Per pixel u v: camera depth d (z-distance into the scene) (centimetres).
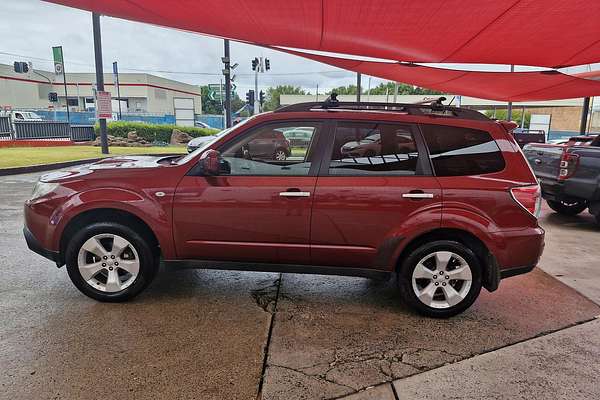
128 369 273
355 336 326
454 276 357
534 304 393
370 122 360
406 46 605
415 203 346
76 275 367
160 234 360
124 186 359
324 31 561
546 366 289
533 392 260
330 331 333
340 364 287
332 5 444
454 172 356
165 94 5428
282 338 320
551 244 605
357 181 351
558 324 352
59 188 365
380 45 615
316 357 295
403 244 350
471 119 368
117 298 371
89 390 251
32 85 4547
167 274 450
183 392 253
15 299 374
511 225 348
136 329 326
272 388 259
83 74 5059
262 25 558
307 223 353
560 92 975
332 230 353
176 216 358
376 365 287
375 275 363
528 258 353
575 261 523
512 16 446
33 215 367
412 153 357
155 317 347
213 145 366
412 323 350
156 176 363
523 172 357
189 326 334
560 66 696
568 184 712
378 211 347
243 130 365
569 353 307
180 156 464
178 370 274
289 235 356
